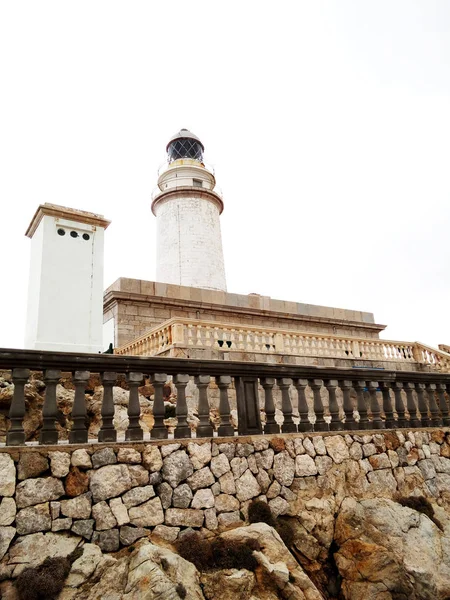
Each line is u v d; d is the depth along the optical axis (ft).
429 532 20.34
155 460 16.84
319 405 23.21
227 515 17.54
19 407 15.25
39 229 45.85
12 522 13.44
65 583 12.97
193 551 15.24
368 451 23.30
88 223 47.50
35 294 43.65
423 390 28.60
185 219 95.30
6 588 12.56
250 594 14.61
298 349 55.42
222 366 20.25
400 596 16.98
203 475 17.71
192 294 68.74
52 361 16.02
